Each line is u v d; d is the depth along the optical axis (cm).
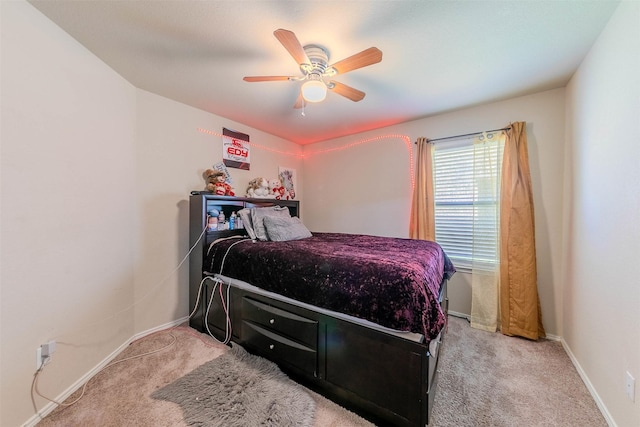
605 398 145
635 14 124
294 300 175
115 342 201
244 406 145
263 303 192
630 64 128
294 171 416
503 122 259
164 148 251
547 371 184
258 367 180
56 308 152
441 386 167
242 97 253
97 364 182
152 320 240
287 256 185
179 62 193
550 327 236
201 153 284
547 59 188
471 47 174
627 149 130
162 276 248
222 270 223
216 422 134
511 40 166
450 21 149
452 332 247
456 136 284
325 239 269
